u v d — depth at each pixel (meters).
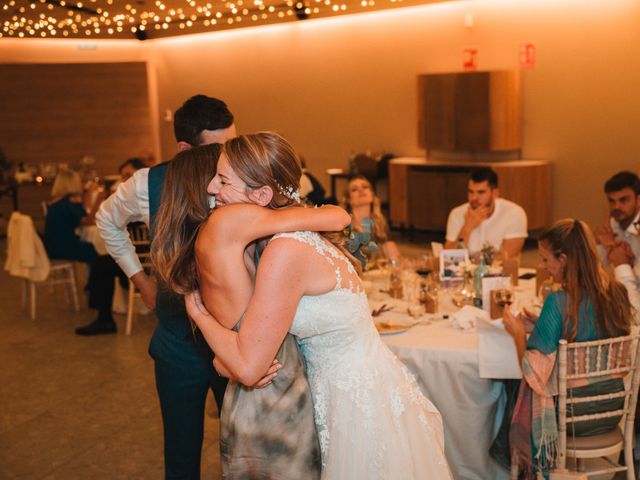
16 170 11.52
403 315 3.41
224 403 1.98
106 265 5.80
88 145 12.31
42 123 12.18
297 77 10.66
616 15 7.88
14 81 12.01
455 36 9.04
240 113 11.36
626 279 3.49
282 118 10.93
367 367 1.97
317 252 1.88
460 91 8.73
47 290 7.41
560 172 8.53
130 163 6.77
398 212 9.51
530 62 8.48
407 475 1.98
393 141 9.89
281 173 1.89
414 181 9.21
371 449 1.95
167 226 2.08
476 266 3.74
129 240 2.77
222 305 1.88
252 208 1.85
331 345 1.95
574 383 2.77
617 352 2.78
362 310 1.98
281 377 1.93
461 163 8.92
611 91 8.02
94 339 5.75
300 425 1.94
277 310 1.82
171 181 2.12
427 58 9.35
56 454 3.79
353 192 4.36
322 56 10.35
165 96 12.19
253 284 1.89
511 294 3.23
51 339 5.79
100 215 2.69
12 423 4.20
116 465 3.65
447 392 2.99
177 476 2.60
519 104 8.65
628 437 2.87
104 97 12.21
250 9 10.48
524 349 2.88
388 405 1.99
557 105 8.41
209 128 2.61
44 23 10.36
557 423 2.80
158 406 4.41
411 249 8.84
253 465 1.94
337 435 1.94
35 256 6.24
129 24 11.66
